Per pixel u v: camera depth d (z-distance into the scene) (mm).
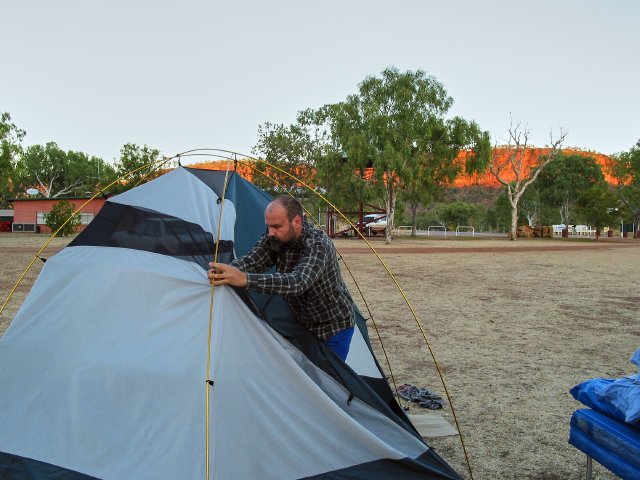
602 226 49562
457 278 15844
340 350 3863
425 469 3402
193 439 3023
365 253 25203
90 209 42469
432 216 73000
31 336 3514
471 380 6281
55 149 81000
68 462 3037
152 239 3826
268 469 3125
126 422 3115
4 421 3234
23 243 27547
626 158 52469
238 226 4199
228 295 3438
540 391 5930
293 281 3406
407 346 7766
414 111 33812
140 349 3309
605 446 3285
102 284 3574
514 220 43000
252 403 3215
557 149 46219
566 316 10258
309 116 45062
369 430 3521
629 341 8266
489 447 4539
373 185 34906
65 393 3254
